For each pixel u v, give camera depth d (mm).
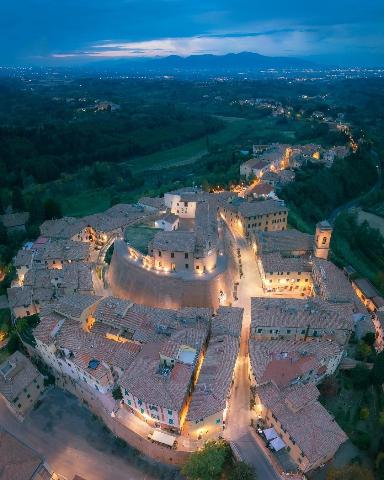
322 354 81312
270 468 68688
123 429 77188
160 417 73250
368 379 82688
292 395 72312
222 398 72438
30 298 105375
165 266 107875
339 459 71250
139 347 85188
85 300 97125
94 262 129000
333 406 80062
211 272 107125
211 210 135250
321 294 101625
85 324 94062
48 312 96438
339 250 147750
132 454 77062
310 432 67688
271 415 72375
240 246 137125
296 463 68375
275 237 124688
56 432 82625
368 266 147250
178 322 90812
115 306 95438
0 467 68750
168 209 144250
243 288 114500
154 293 105750
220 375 76438
